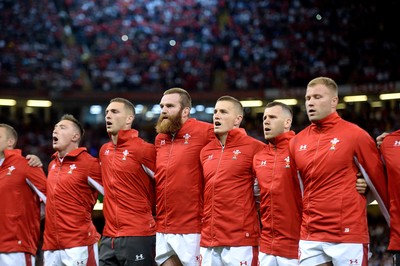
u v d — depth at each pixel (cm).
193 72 3884
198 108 3759
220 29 4472
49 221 1012
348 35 3784
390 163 788
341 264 778
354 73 3441
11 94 3553
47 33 4203
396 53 3394
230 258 889
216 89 3756
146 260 955
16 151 1061
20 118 3834
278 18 4209
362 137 795
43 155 3594
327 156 802
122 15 4625
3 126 1076
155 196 990
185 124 960
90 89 3744
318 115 820
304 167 820
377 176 793
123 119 991
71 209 1002
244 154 911
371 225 2464
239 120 943
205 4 4700
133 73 3925
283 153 886
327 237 788
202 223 923
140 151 972
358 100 3181
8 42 4003
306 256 802
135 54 4178
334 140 806
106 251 971
